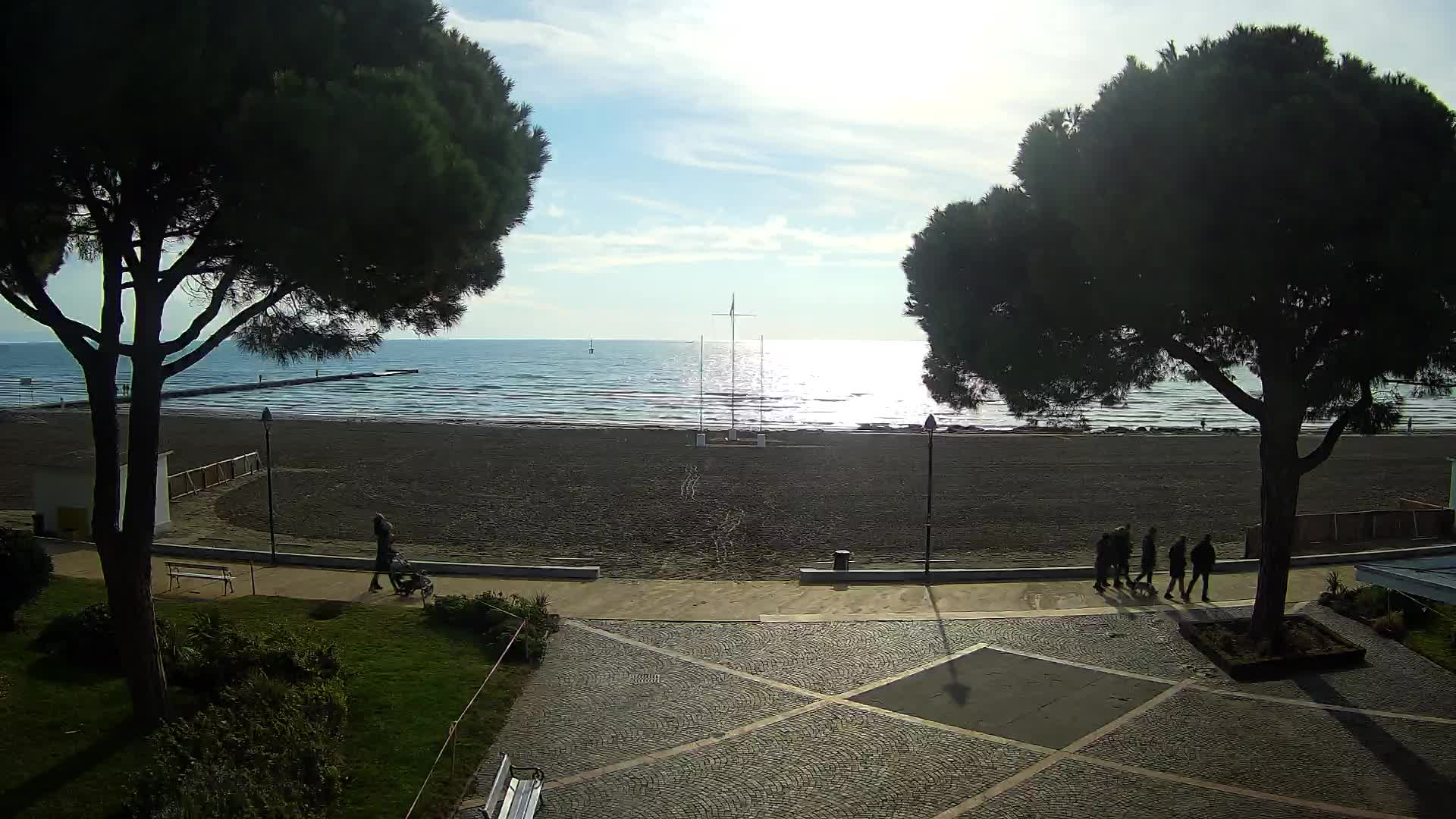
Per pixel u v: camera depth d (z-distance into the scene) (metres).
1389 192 12.32
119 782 9.12
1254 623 15.29
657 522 29.00
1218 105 12.95
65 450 43.97
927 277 15.66
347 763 10.30
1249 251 12.38
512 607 16.12
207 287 11.56
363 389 109.94
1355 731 12.03
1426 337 12.45
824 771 10.83
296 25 9.23
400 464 41.59
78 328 9.74
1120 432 61.31
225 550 21.23
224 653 11.62
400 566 18.27
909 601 18.52
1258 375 15.37
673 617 17.33
